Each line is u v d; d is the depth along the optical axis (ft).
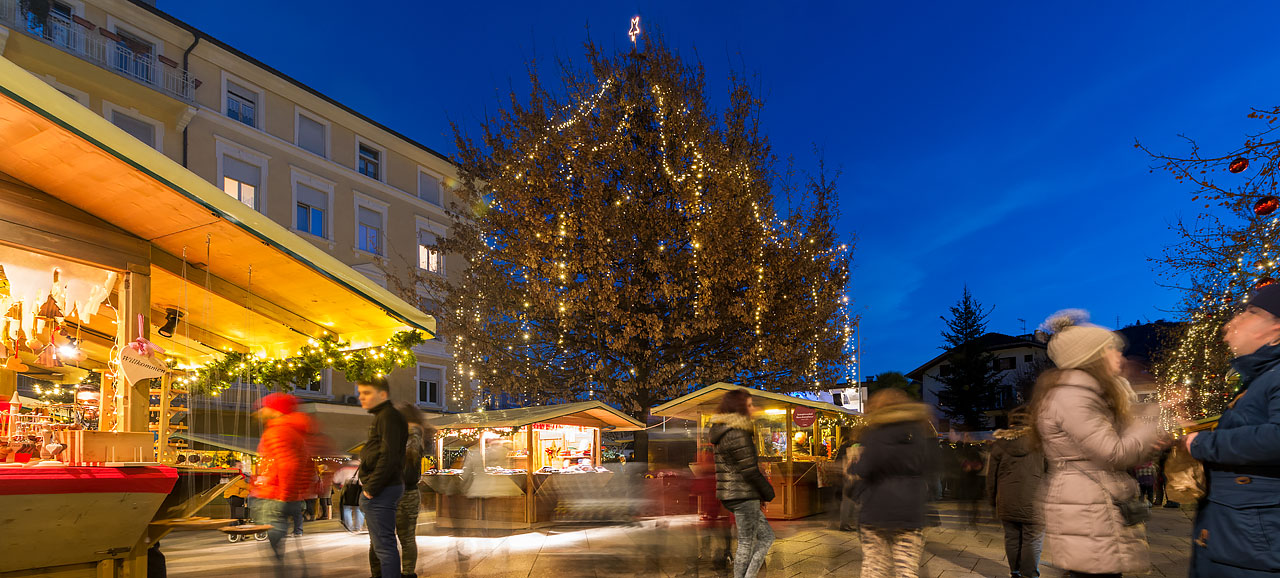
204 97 79.10
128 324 18.53
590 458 54.85
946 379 169.99
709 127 60.95
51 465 15.34
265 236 18.58
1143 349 141.79
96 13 70.69
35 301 19.99
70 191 17.30
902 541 16.17
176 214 17.75
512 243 60.13
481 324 62.64
